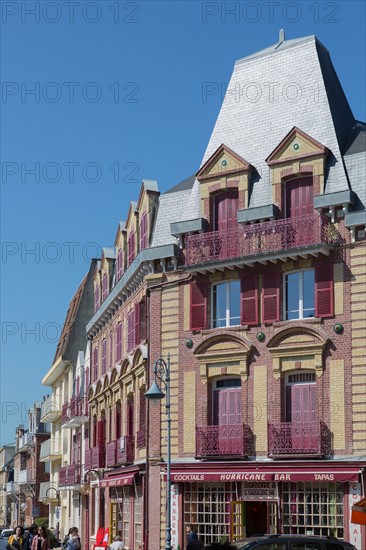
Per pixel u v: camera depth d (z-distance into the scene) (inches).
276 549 849.5
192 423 1486.2
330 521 1327.5
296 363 1397.6
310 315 1406.3
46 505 3720.5
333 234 1390.3
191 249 1509.6
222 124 1608.0
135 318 1691.7
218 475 1414.9
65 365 2711.6
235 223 1507.1
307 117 1504.7
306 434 1358.3
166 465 1481.3
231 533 1403.8
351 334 1354.6
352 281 1365.7
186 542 1451.8
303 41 1569.9
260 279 1453.0
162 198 1636.3
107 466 1846.7
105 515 1915.6
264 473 1371.8
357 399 1333.7
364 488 1299.2
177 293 1549.0
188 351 1513.3
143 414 1627.7
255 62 1619.1
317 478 1323.8
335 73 1603.1
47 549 1269.7
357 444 1323.8
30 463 4163.4
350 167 1424.7
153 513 1512.1
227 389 1473.9
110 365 1988.2
